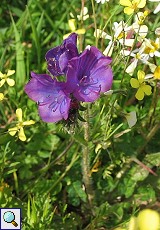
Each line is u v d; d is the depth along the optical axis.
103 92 0.14
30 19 0.20
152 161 0.18
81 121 0.15
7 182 0.19
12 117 0.20
